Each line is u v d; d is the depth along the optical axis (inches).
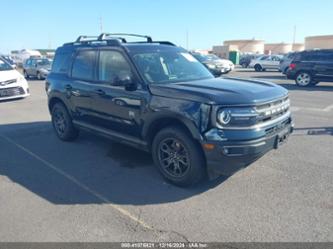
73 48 223.3
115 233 117.0
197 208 134.1
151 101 156.3
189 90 145.1
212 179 155.5
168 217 127.6
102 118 193.5
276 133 148.6
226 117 133.1
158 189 153.8
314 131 249.9
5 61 473.7
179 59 191.8
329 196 141.1
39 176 171.8
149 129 162.4
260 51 3228.3
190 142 144.1
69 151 213.8
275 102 148.2
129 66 170.9
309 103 384.2
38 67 848.9
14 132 266.7
